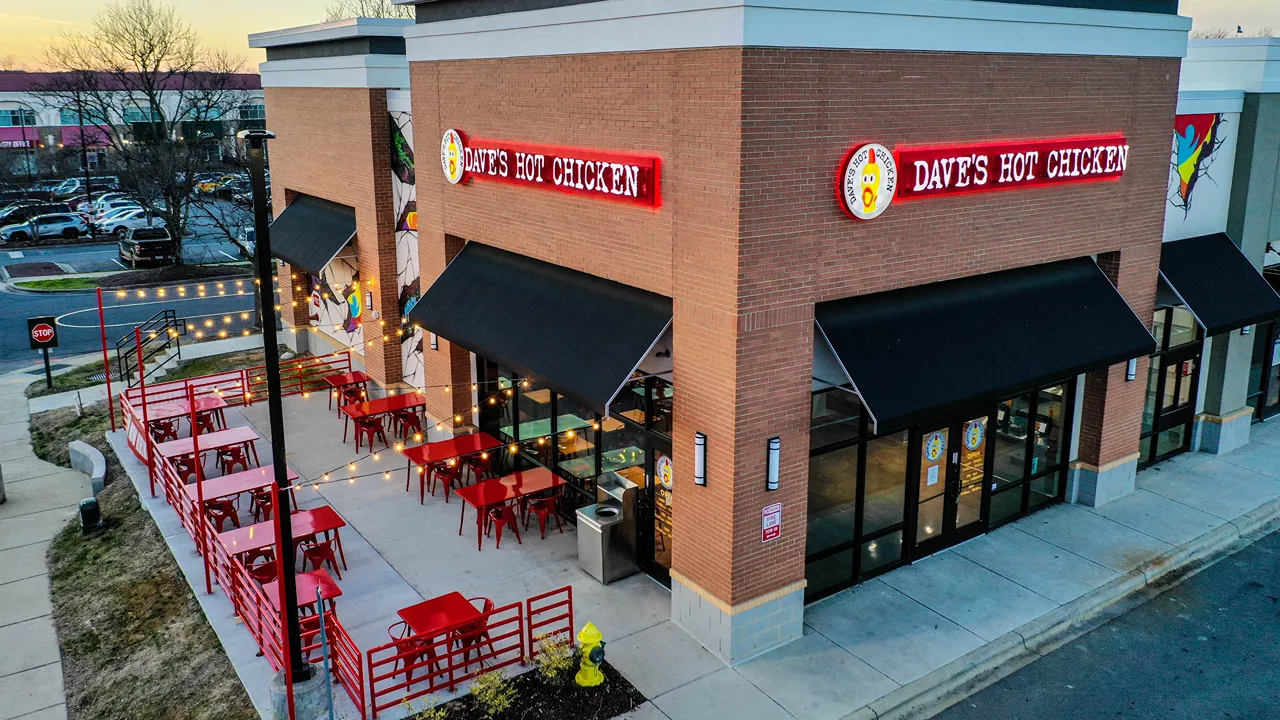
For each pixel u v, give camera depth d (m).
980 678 12.23
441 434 18.81
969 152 12.90
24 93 76.19
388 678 11.93
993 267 13.94
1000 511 16.27
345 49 21.20
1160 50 15.09
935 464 14.86
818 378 12.97
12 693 12.98
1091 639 13.13
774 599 12.51
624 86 12.41
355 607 13.66
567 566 14.91
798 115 11.08
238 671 12.27
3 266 43.78
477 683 11.45
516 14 14.31
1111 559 15.11
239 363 26.95
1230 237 18.88
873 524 14.34
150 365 27.08
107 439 21.44
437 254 18.02
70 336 31.62
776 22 10.55
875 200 12.00
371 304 21.73
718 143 10.99
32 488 19.94
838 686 11.82
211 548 14.57
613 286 13.87
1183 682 12.20
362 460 19.22
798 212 11.41
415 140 17.91
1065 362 13.93
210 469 18.91
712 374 11.74
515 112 14.85
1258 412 21.61
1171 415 19.08
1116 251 15.81
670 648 12.63
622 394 14.68
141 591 15.02
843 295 12.22
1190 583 14.65
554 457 16.86
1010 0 12.88
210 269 42.66
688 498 12.59
